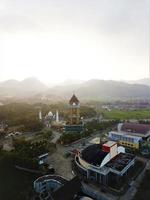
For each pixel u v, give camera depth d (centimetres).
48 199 4988
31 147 9094
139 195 5647
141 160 8425
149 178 6606
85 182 6438
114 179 6419
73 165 7800
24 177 6781
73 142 10881
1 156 8181
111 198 5516
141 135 11269
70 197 5016
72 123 12962
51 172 7119
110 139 10906
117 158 7338
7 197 5591
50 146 9719
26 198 5519
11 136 12506
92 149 7681
